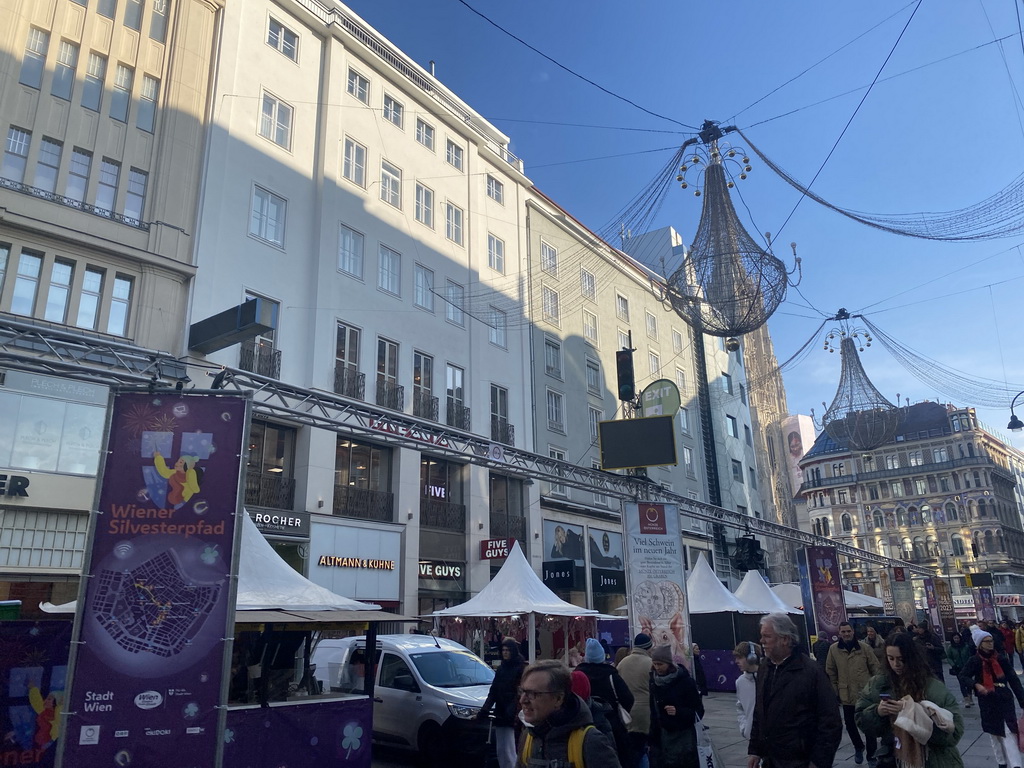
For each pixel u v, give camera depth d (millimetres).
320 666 9906
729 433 49156
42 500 16344
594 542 33438
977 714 14617
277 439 21766
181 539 6793
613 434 16625
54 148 18328
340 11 27125
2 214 16859
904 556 80625
